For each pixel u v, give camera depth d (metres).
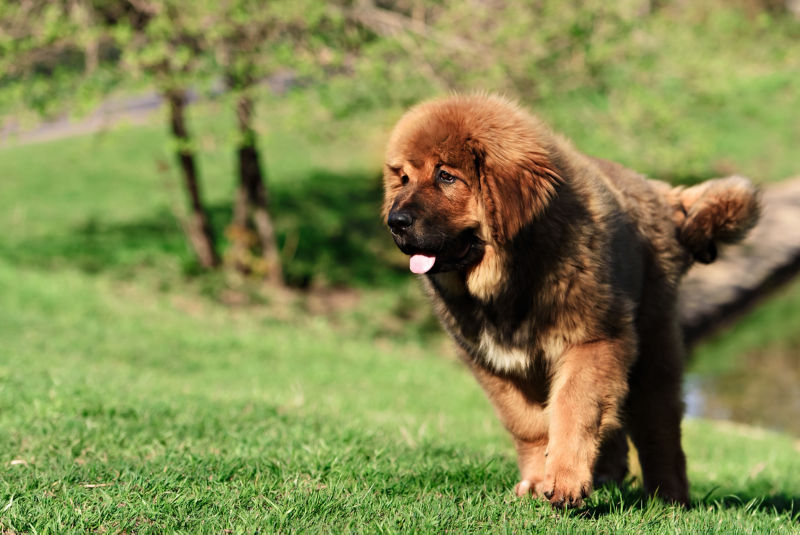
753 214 6.05
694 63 18.00
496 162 4.73
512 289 4.91
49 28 15.23
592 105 17.78
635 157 17.03
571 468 4.51
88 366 10.80
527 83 17.03
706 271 21.42
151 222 24.23
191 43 16.52
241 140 16.56
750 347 17.89
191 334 15.10
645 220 5.71
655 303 5.67
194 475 5.03
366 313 19.77
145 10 16.20
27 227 23.06
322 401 9.92
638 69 17.36
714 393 15.22
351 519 4.34
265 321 17.70
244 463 5.42
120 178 28.45
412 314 20.41
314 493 4.63
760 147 34.22
